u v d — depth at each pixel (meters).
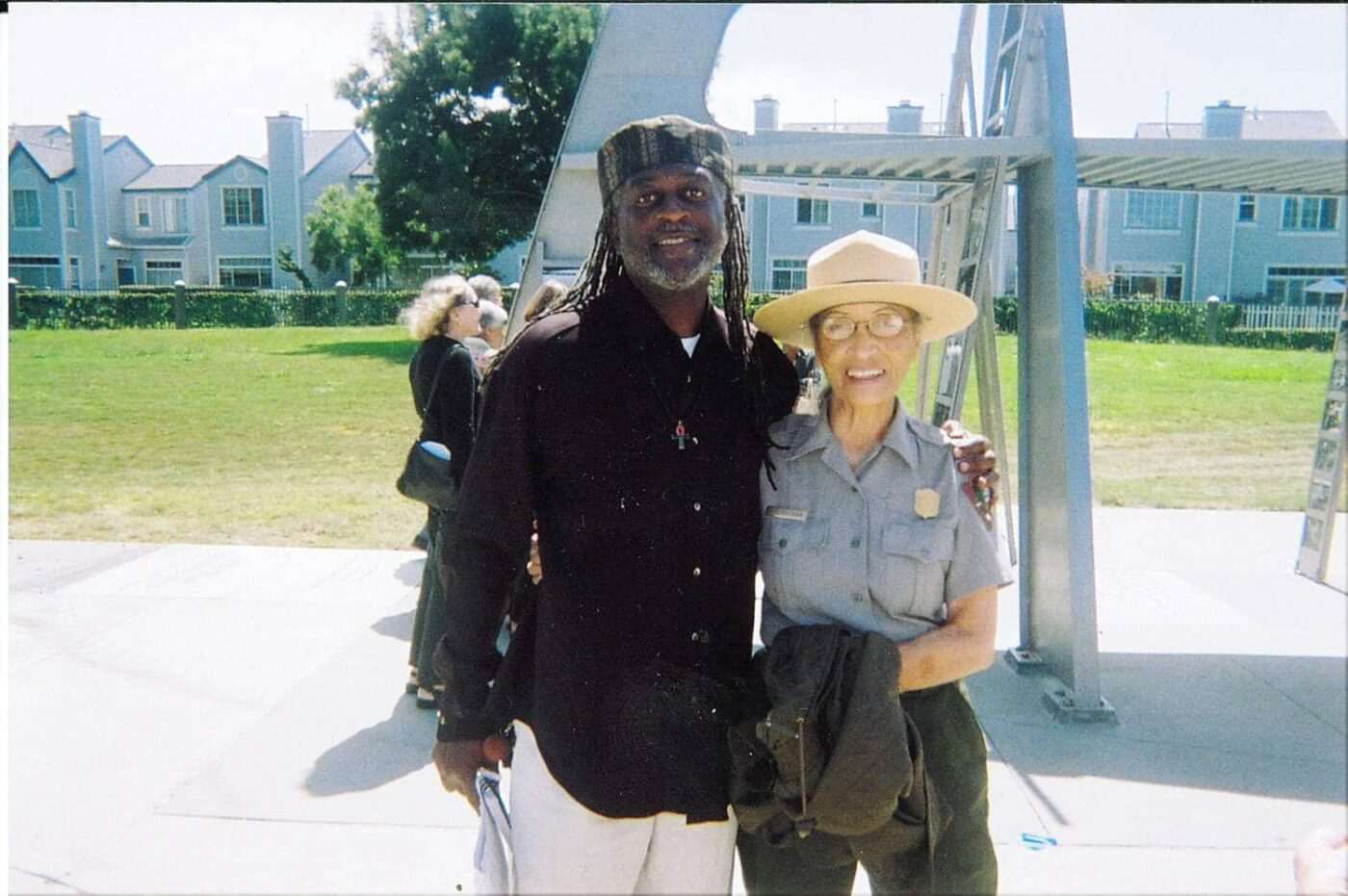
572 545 1.63
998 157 3.70
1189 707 3.64
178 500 7.91
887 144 3.49
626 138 1.63
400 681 3.89
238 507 7.75
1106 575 5.55
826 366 1.73
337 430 11.00
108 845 2.69
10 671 3.97
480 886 1.66
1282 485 8.79
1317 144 3.31
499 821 1.70
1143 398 13.37
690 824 1.66
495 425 1.64
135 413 11.52
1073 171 3.49
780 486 1.73
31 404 11.78
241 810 2.87
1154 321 17.05
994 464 1.73
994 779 3.08
